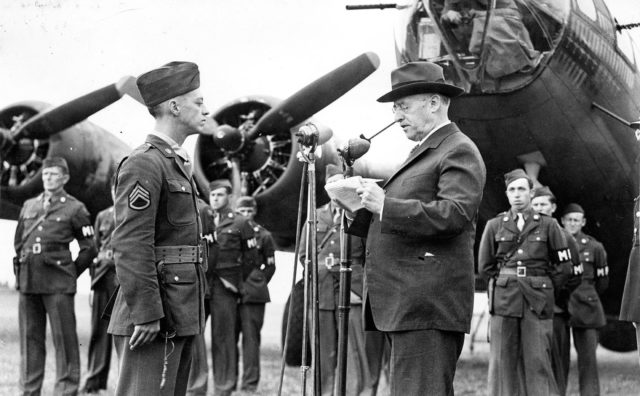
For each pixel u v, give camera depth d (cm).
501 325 781
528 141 894
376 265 434
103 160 1173
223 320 932
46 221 852
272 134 1055
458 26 843
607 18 947
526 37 847
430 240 424
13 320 1546
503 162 918
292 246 1246
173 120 456
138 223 426
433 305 420
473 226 439
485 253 798
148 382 430
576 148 916
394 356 428
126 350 435
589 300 933
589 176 951
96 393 920
